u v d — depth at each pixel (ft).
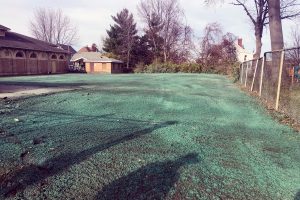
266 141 15.34
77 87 46.21
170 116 21.98
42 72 109.91
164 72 139.23
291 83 23.03
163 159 12.00
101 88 45.27
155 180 9.87
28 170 10.50
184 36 169.48
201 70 135.95
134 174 10.33
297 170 11.15
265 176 10.46
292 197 8.84
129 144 14.02
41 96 32.48
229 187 9.46
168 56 167.32
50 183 9.45
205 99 33.47
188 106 27.50
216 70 130.72
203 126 18.72
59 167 10.85
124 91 40.88
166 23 168.45
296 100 21.44
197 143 14.60
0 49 87.15
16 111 22.30
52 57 116.98
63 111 22.85
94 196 8.61
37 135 15.24
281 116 22.44
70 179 9.80
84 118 20.20
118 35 169.68
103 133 16.05
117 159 11.85
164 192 8.98
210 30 150.82
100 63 138.00
